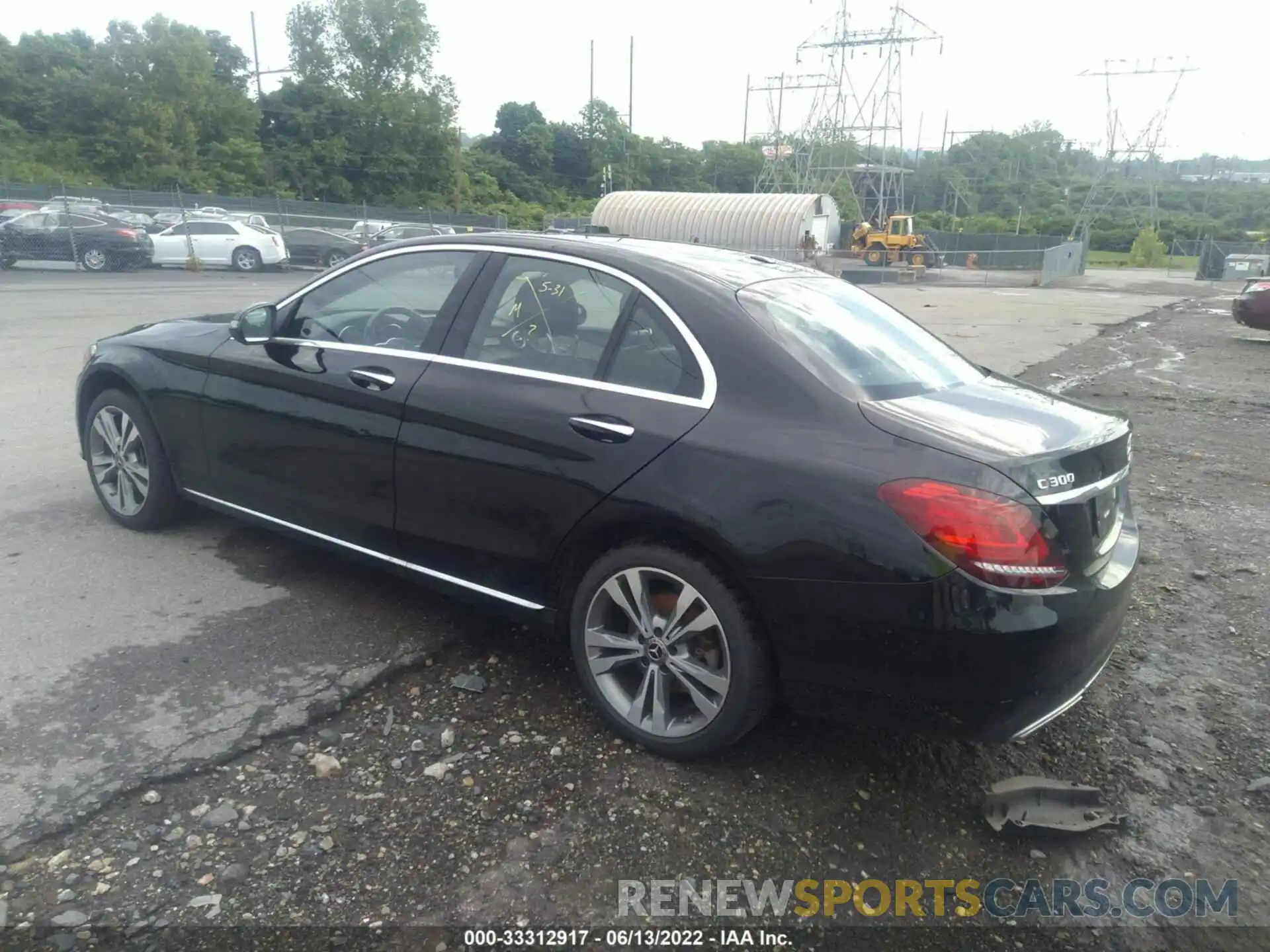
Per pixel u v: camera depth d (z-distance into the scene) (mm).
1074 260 45375
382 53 66375
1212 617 4617
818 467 2816
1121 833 3006
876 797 3102
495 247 3758
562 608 3449
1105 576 2941
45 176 47938
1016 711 2738
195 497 4637
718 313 3209
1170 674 4031
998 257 52469
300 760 3107
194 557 4664
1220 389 11469
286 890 2561
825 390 2988
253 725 3258
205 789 2928
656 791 3053
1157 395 10945
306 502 4098
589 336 3400
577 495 3205
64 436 6922
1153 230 81312
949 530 2633
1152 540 5707
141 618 3990
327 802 2916
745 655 2957
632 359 3275
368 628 4016
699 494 2938
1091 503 2879
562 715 3469
